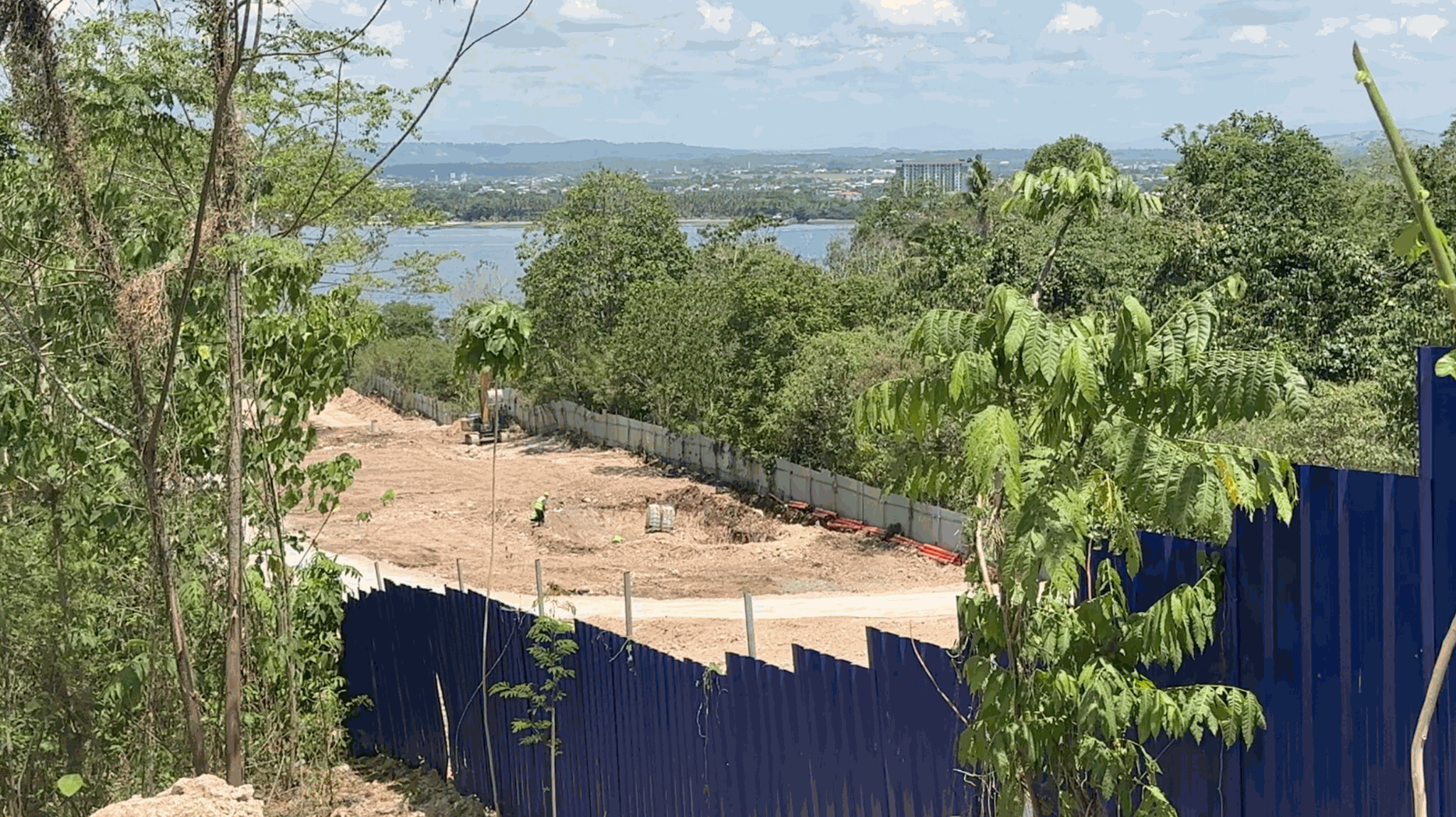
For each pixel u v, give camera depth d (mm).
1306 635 5688
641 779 10203
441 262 34531
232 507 9844
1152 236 38188
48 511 10391
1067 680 5883
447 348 70500
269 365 11086
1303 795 5773
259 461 11344
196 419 10781
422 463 50844
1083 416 5645
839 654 19891
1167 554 6332
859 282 41375
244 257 8805
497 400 10094
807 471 36781
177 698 11109
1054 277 34750
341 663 14750
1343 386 22641
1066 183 6273
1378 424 17125
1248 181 43875
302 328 11117
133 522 10195
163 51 9367
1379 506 5309
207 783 7980
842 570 29781
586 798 10883
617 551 33312
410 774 13328
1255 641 5957
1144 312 5309
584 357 53875
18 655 10203
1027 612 6082
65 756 10664
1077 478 5637
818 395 35812
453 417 63344
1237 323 26172
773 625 22641
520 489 43125
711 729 9438
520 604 25750
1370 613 5375
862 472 34031
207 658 11258
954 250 39562
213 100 9273
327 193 22797
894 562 30094
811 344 37344
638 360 49062
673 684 9797
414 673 13422
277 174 19625
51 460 10242
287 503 11734
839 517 34812
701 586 28312
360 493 42812
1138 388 5504
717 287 45312
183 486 10836
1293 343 26281
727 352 41594
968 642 7238
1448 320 21766
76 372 10250
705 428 42812
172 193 10547
